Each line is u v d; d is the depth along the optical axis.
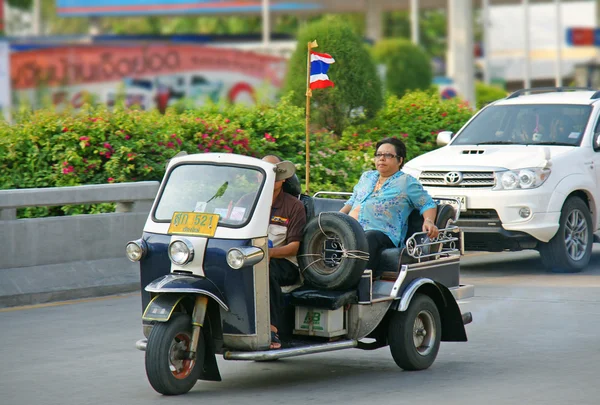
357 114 25.73
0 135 20.11
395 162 11.98
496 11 89.81
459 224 18.64
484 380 11.06
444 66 86.62
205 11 72.12
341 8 74.06
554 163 18.78
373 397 10.39
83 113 20.73
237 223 10.38
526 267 20.00
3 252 16.17
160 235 10.66
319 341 10.98
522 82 90.00
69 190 16.83
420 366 11.62
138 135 20.50
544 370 11.49
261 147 22.25
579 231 19.25
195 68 52.78
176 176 10.96
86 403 10.34
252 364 12.18
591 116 19.95
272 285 10.70
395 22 94.94
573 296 16.50
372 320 11.13
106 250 17.47
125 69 51.81
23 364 12.25
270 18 77.44
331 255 10.96
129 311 15.72
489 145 19.81
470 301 16.20
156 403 10.24
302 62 25.56
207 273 10.37
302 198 11.59
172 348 10.36
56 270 16.75
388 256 11.43
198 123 21.47
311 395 10.52
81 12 73.88
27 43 50.31
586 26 89.31
